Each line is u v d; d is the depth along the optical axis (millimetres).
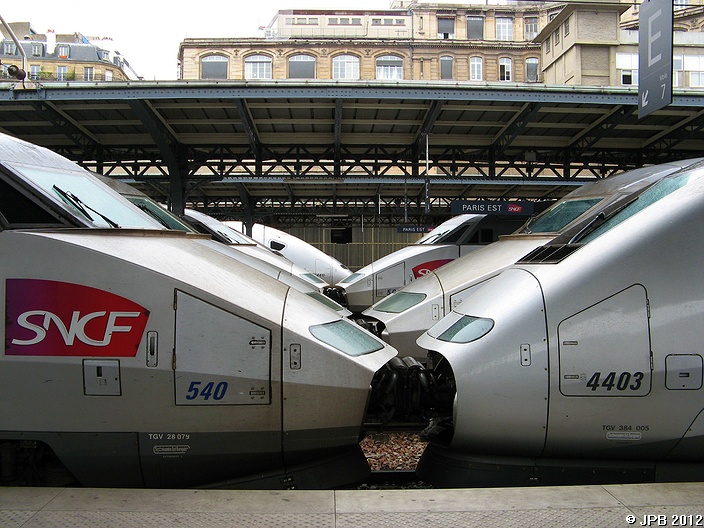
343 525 3287
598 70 46500
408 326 8211
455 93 14820
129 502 3543
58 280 4117
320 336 4406
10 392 4117
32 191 4496
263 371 4172
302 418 4238
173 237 4914
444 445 4871
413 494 3717
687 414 4219
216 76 62594
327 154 20141
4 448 4227
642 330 4277
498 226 14641
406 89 14789
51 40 78312
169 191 18750
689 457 4379
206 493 3693
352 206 29297
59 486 4281
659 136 18750
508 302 4582
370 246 39312
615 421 4273
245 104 16062
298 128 18312
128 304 4121
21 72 14312
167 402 4113
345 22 68562
